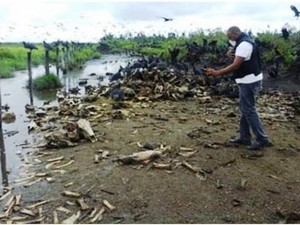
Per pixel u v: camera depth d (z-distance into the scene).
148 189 4.98
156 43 38.06
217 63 18.78
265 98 12.02
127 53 41.50
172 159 6.02
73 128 7.65
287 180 5.25
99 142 7.16
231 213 4.36
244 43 5.79
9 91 16.22
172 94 11.62
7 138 8.06
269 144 6.57
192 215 4.33
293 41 20.62
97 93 12.67
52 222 4.32
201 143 6.81
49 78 17.08
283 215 4.28
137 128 8.10
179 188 4.98
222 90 12.07
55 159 6.40
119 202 4.68
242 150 6.41
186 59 19.81
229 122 8.55
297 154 6.29
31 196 5.03
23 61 30.91
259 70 6.02
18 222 4.36
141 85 12.54
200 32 30.20
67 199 4.87
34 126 8.82
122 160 5.91
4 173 5.94
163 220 4.24
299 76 15.52
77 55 33.25
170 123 8.52
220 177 5.30
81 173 5.68
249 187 5.00
